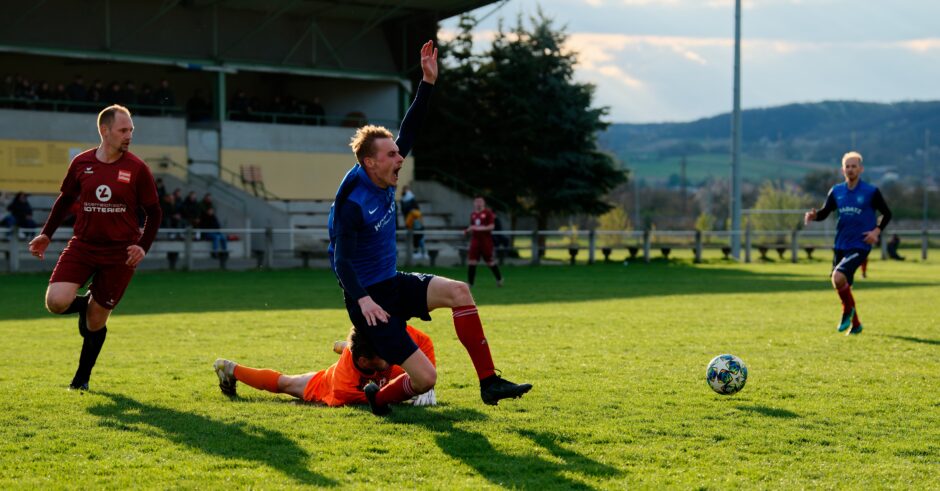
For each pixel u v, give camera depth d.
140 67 39.94
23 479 5.33
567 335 11.96
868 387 8.17
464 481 5.31
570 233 32.66
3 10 34.69
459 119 41.56
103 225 7.87
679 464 5.68
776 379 8.59
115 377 8.70
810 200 55.53
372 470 5.52
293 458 5.76
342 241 6.42
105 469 5.53
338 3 38.50
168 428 6.54
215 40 37.75
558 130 41.59
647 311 15.34
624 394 7.80
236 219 31.05
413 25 41.94
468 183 42.69
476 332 6.66
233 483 5.27
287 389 7.64
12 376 8.73
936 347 10.84
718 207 84.44
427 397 7.37
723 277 25.20
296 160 38.72
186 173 35.56
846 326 12.15
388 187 6.63
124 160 7.94
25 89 34.31
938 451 5.99
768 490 5.18
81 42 36.03
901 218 76.00
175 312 15.09
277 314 14.77
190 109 38.41
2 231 25.86
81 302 8.04
